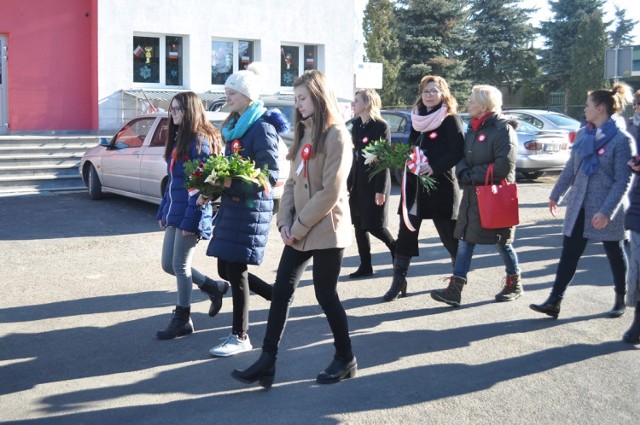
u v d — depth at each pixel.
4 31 15.94
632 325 5.49
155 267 7.98
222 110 14.48
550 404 4.40
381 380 4.77
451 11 40.03
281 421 4.16
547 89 46.84
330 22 19.77
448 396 4.51
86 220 10.66
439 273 7.76
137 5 17.02
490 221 6.00
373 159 6.31
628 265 5.48
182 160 5.46
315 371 4.95
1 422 4.18
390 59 39.84
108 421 4.18
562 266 5.93
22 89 16.28
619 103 5.62
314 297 6.80
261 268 8.01
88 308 6.43
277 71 19.14
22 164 13.94
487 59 45.75
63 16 16.55
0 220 10.58
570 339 5.59
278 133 5.18
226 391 4.61
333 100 4.47
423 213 6.49
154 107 16.72
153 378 4.82
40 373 4.91
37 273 7.67
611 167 5.57
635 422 4.16
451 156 6.16
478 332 5.76
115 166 11.70
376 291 6.98
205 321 6.08
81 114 17.02
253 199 4.93
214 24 18.08
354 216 7.25
